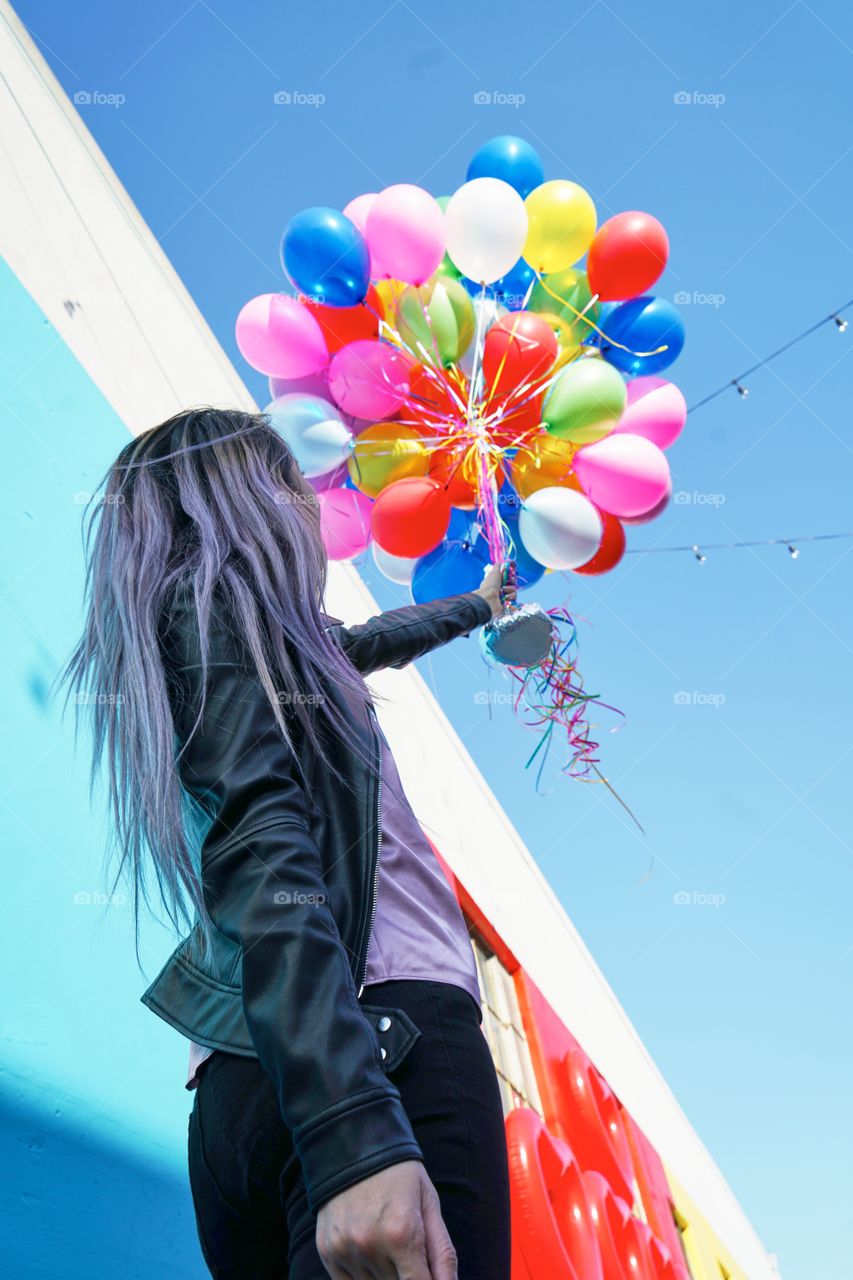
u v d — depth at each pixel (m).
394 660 1.26
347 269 3.17
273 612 0.85
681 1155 9.34
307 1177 0.61
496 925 6.02
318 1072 0.62
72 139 4.39
